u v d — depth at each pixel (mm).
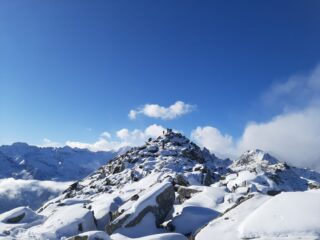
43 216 34000
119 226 25578
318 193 20734
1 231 28609
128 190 48094
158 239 21875
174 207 30766
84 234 22844
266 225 19047
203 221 26016
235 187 40344
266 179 46406
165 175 55062
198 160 100812
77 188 84375
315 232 17641
